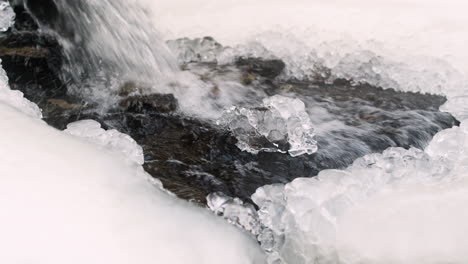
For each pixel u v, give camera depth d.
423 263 1.64
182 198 2.09
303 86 3.35
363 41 3.61
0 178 1.62
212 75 3.36
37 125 1.99
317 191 1.92
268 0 3.98
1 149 1.73
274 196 2.06
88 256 1.48
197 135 2.70
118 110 2.81
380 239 1.72
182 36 3.82
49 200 1.60
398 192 1.95
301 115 2.70
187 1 4.03
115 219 1.60
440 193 1.91
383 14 3.76
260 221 1.97
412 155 2.32
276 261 1.83
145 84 3.07
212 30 3.84
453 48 3.52
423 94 3.30
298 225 1.86
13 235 1.47
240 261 1.67
